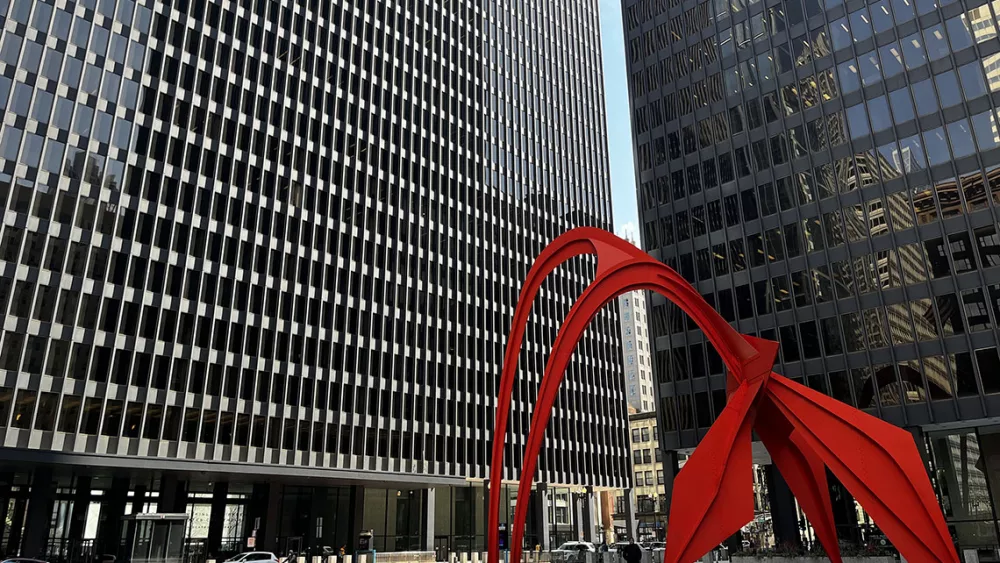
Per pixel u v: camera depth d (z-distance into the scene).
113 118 45.91
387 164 65.19
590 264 85.19
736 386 14.67
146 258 45.53
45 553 40.75
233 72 54.03
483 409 66.31
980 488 33.31
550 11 94.31
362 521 58.16
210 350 47.19
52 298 40.78
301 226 55.47
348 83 63.34
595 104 97.00
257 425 48.72
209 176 50.41
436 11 76.25
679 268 44.34
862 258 37.03
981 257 33.25
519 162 81.31
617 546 49.19
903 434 12.72
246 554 38.31
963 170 34.78
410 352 61.72
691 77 47.31
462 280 69.19
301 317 53.69
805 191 40.09
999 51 34.97
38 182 41.59
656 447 100.12
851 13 40.69
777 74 43.06
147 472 43.19
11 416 37.69
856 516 34.84
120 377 42.69
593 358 80.19
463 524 65.94
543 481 68.00
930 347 33.72
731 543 36.78
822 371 36.91
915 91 37.28
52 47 43.81
